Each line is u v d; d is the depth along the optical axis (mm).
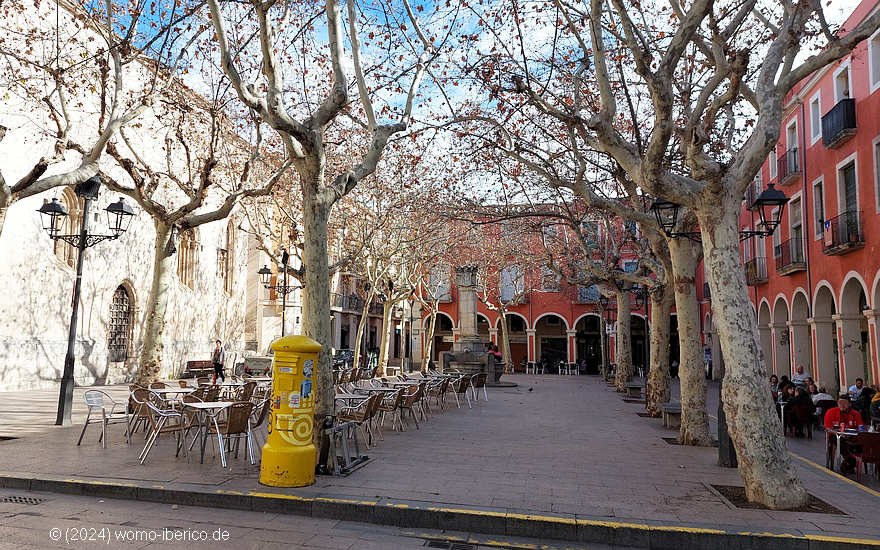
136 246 23891
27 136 18672
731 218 7215
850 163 18500
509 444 10617
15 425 11508
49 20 17125
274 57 7863
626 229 16438
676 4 8688
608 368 37469
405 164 19812
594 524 5863
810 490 7613
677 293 11531
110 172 21891
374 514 6289
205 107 13273
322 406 8055
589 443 10898
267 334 34156
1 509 6363
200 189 12219
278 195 20328
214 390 10852
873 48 16922
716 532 5684
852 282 18516
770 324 25359
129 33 10320
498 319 48188
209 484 7086
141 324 24219
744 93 9656
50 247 19719
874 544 5484
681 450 10320
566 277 20859
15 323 18422
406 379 18125
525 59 10047
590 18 7832
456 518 6125
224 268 31531
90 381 21141
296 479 7043
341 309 42750
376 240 24750
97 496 6992
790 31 7254
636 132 10836
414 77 10641
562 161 15031
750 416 6840
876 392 13414
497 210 18453
